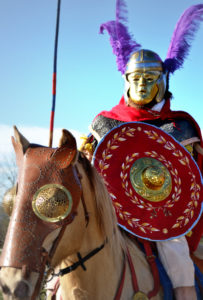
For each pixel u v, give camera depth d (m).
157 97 3.04
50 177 1.65
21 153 1.76
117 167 2.43
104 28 3.57
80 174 1.86
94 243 1.97
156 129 2.55
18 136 1.79
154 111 2.95
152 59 2.99
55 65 2.17
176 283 2.26
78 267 1.96
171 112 2.93
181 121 2.88
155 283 2.19
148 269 2.25
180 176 2.50
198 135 2.85
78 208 1.81
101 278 1.99
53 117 2.09
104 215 1.97
